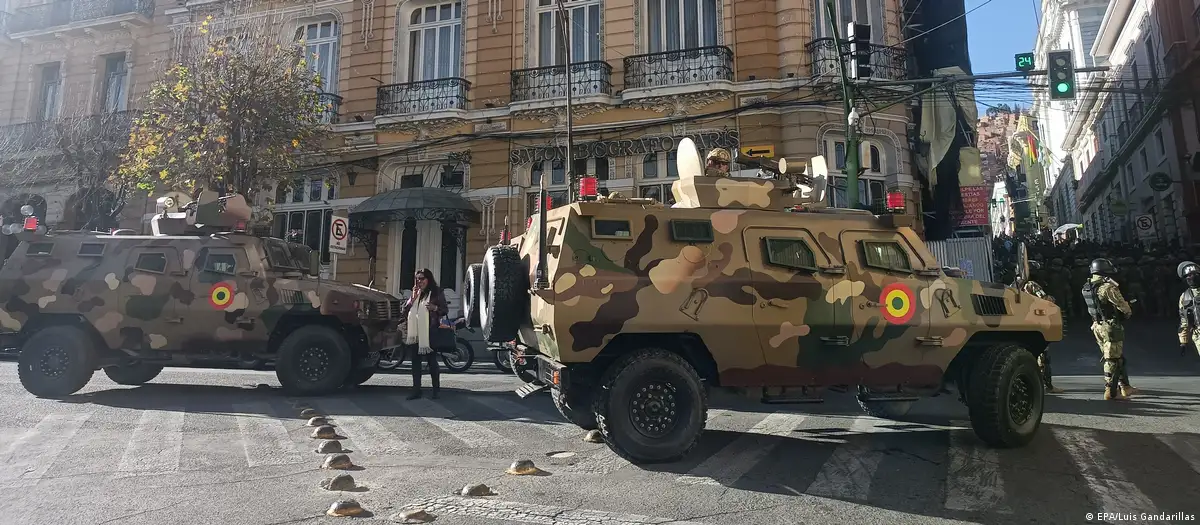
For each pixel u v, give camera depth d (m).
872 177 15.64
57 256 8.54
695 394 5.08
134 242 8.64
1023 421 5.70
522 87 17.00
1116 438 5.93
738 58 15.75
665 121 15.63
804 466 5.10
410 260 17.55
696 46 16.27
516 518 3.85
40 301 8.29
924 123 16.08
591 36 17.14
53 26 20.94
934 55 16.61
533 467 4.92
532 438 6.12
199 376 10.71
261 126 13.70
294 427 6.52
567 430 6.48
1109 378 7.99
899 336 5.47
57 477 4.65
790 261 5.42
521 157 16.59
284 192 15.68
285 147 14.52
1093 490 4.44
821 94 14.99
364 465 5.09
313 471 4.87
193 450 5.49
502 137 16.67
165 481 4.57
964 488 4.52
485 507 4.04
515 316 5.61
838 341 5.34
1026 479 4.73
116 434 6.09
